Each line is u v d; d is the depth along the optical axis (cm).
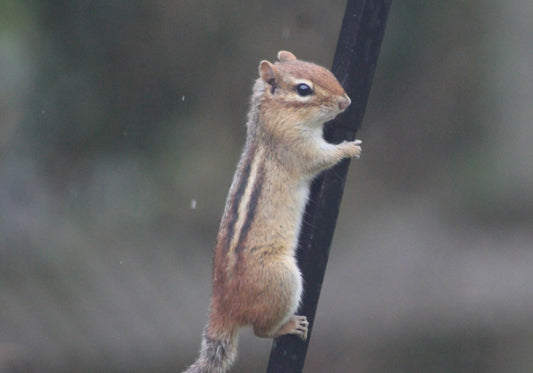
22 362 1304
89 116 1864
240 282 623
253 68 1980
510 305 1750
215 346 634
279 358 617
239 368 1495
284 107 652
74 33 1839
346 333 1659
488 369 1466
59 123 1836
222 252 634
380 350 1575
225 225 642
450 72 2128
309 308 602
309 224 631
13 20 1750
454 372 1465
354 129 630
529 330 1648
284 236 637
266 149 659
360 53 562
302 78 648
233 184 661
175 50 1928
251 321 624
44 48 1808
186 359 1406
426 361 1512
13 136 1783
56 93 1830
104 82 1884
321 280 591
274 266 620
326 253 590
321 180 630
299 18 1986
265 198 641
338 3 1991
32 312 1423
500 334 1630
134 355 1401
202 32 1948
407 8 2081
